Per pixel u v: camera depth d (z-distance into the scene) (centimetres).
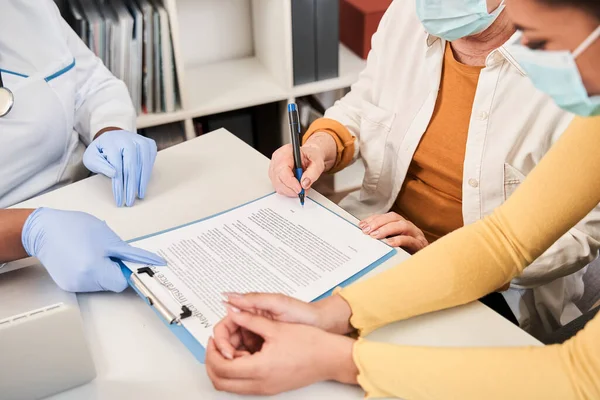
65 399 66
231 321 69
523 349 63
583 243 101
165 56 170
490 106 104
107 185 108
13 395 64
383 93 126
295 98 206
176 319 73
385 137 125
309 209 97
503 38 100
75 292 82
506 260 77
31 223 86
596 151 72
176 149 119
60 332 63
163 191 105
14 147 115
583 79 47
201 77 200
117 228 95
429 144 116
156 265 83
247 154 116
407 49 120
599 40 44
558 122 99
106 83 142
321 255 85
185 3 195
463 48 107
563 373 59
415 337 73
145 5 167
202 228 92
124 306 79
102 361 70
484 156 106
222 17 203
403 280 75
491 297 112
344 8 208
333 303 73
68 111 126
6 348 61
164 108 180
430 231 123
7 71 116
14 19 118
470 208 111
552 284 112
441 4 95
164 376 68
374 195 134
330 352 66
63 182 129
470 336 72
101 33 162
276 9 180
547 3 45
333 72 196
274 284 79
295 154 103
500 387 60
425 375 63
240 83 195
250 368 63
